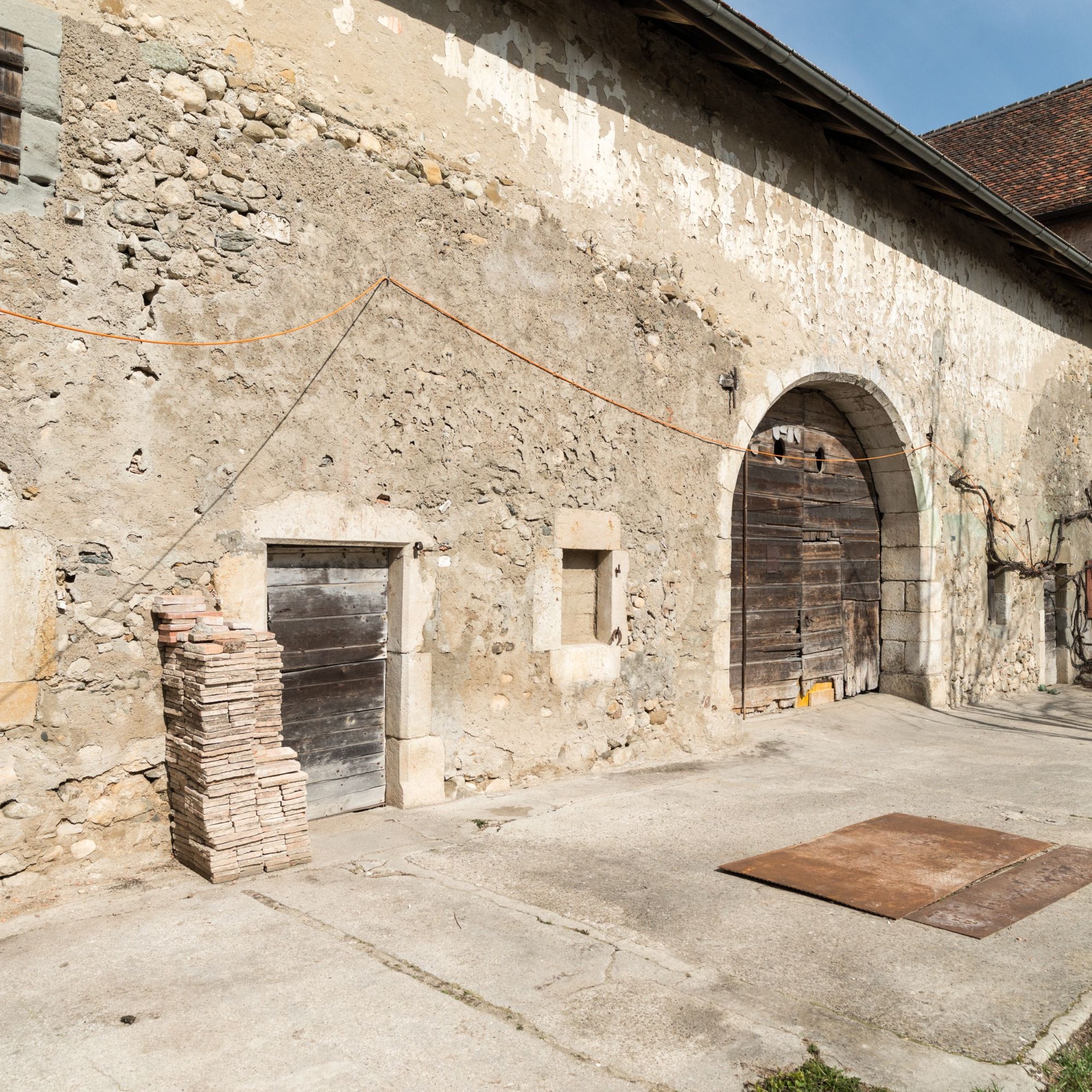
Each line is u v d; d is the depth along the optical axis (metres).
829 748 6.87
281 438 4.30
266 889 3.64
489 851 4.18
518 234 5.32
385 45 4.73
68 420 3.68
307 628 4.59
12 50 3.54
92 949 3.07
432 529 4.92
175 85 3.98
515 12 5.34
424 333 4.86
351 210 4.55
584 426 5.70
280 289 4.29
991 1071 2.43
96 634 3.75
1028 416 10.48
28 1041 2.51
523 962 3.03
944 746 7.20
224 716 3.71
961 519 9.34
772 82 6.79
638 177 6.06
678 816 4.81
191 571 4.02
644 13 5.96
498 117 5.23
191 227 4.02
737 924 3.38
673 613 6.32
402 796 4.84
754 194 6.92
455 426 5.01
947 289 9.10
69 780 3.68
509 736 5.32
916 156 7.62
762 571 7.79
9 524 3.53
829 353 7.59
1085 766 6.54
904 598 8.96
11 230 3.54
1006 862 4.11
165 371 3.94
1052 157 12.86
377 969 2.95
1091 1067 2.48
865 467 8.91
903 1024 2.67
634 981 2.91
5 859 3.49
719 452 6.64
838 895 3.65
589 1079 2.36
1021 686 10.41
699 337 6.47
